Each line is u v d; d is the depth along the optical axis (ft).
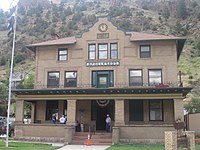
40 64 115.85
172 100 104.27
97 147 82.48
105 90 97.76
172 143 53.57
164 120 103.50
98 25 113.60
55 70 114.01
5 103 188.34
